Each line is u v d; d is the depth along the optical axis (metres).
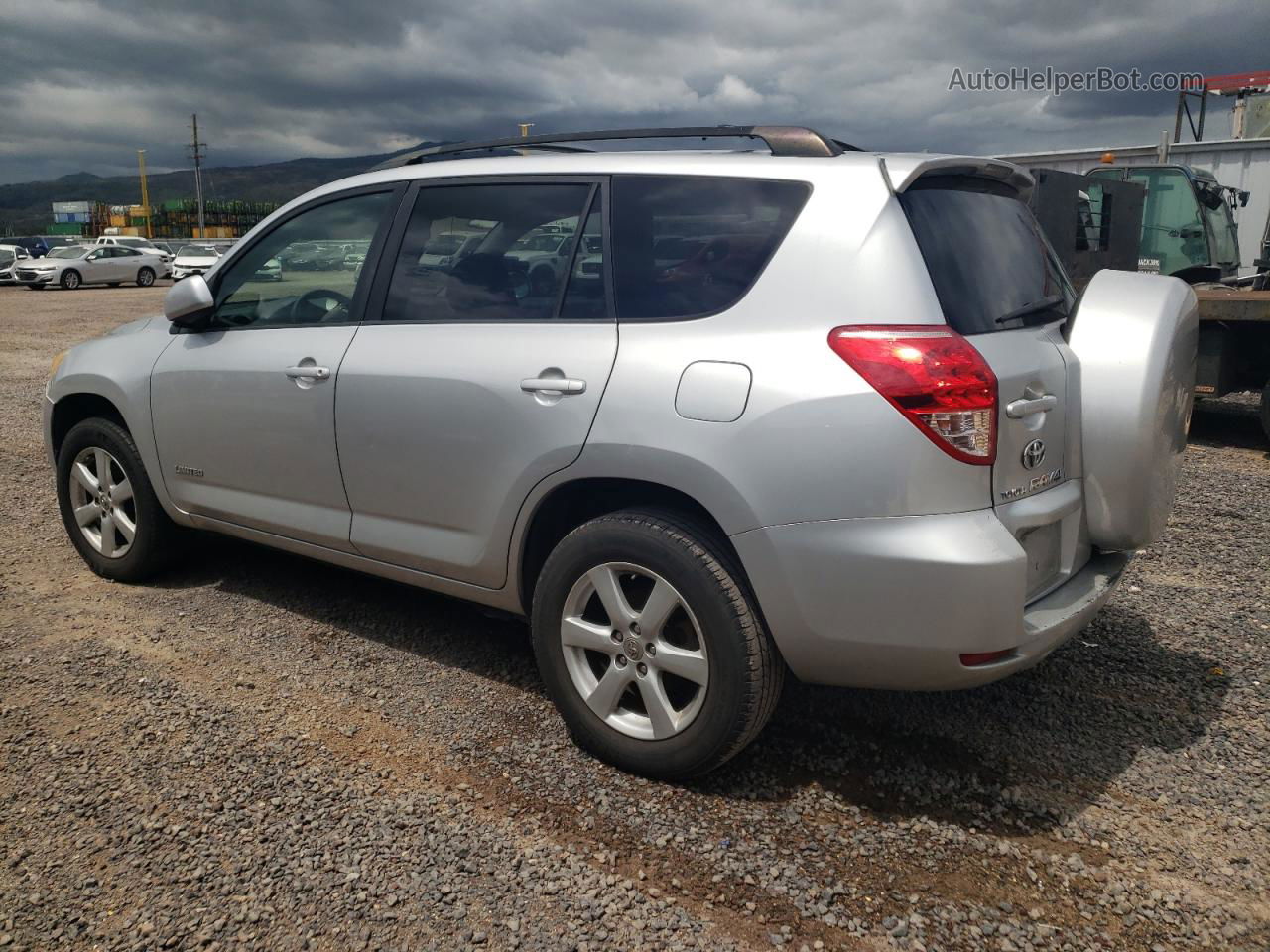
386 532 3.57
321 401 3.63
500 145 3.54
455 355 3.28
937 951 2.31
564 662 3.09
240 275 4.12
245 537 4.18
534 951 2.29
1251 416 9.38
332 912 2.40
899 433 2.53
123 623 4.15
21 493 6.25
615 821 2.79
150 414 4.29
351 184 3.82
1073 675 3.73
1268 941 2.35
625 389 2.88
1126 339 3.02
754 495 2.66
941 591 2.53
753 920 2.40
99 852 2.62
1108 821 2.81
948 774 3.05
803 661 2.76
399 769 3.04
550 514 3.22
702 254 2.94
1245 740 3.26
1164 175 11.41
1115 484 3.03
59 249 35.03
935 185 2.93
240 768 3.03
